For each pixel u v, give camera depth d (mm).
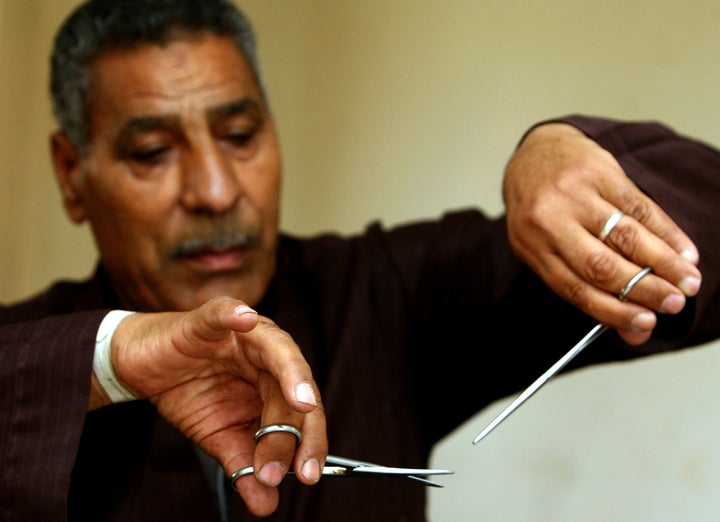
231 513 1444
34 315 1717
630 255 1081
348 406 1599
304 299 1731
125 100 1553
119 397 1072
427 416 1772
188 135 1543
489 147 2430
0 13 2578
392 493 1562
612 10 2305
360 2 2600
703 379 2164
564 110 2344
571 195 1113
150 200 1559
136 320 1059
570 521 2271
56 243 2725
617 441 2242
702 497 2146
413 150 2512
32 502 1033
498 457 2365
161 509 1428
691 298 1150
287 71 2656
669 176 1248
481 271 1619
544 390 2332
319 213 2605
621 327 1090
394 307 1709
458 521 2387
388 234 1796
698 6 2209
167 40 1562
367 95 2574
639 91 2262
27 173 2686
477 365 1681
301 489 1505
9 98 2625
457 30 2482
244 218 1560
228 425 1031
